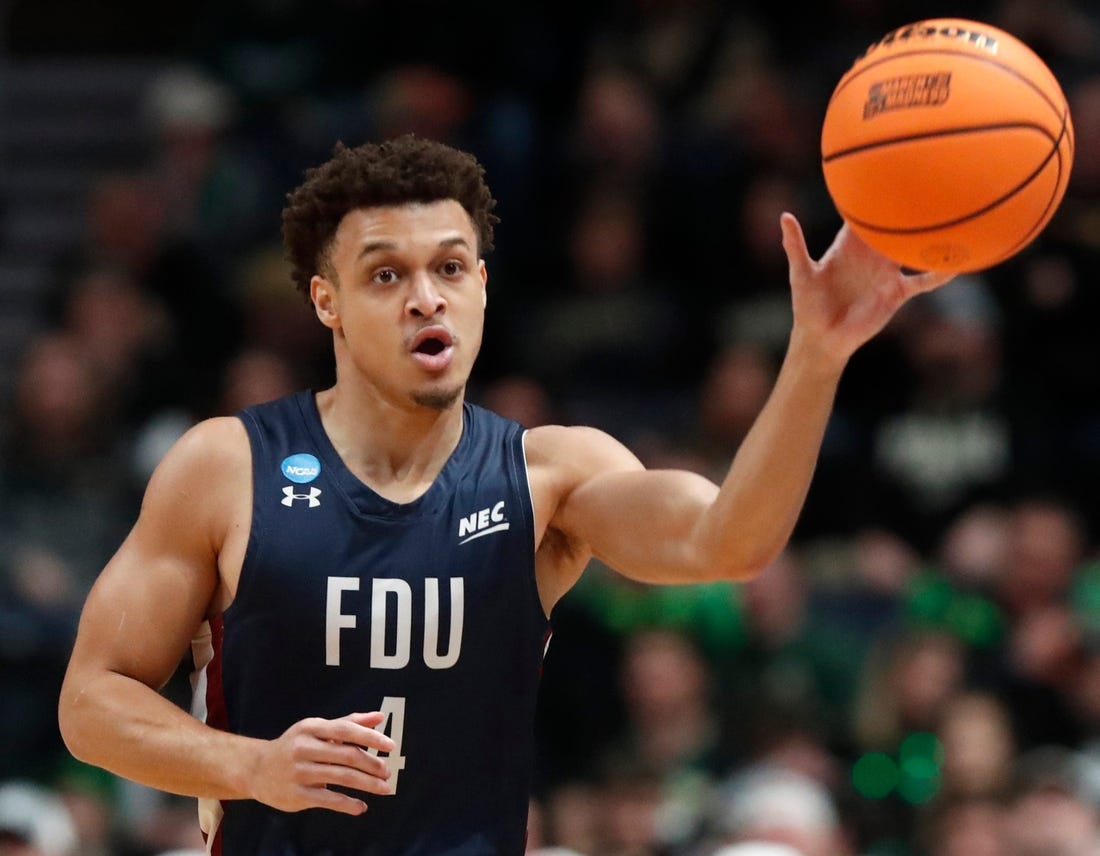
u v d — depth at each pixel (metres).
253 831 12.70
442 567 12.71
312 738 11.31
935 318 30.73
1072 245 31.80
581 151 35.41
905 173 11.48
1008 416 30.31
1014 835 21.50
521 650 12.92
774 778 22.78
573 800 25.05
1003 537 27.97
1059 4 37.94
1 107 42.62
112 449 31.67
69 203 41.28
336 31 37.97
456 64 37.38
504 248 34.59
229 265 35.41
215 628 12.81
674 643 26.05
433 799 12.66
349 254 12.80
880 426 30.95
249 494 12.80
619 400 32.66
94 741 12.27
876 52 11.95
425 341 12.80
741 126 35.00
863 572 28.31
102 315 33.50
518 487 13.09
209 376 33.25
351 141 36.22
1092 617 26.66
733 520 12.02
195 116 37.44
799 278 11.86
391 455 13.02
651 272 34.25
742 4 37.03
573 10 38.09
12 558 28.81
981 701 24.52
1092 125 32.16
